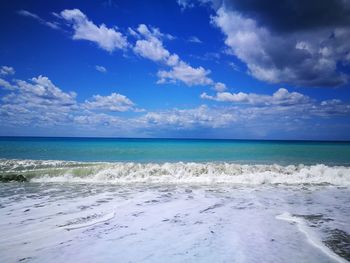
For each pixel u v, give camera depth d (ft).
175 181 51.31
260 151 145.38
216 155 116.37
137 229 24.11
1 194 39.19
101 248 19.85
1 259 17.97
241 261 17.62
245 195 39.29
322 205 33.30
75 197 37.35
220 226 25.00
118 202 34.42
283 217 27.99
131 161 90.89
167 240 21.47
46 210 30.30
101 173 53.62
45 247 20.02
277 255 18.56
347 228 24.34
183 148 176.14
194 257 18.26
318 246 20.08
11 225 24.97
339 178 52.39
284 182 50.52
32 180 50.96
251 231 23.62
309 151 145.38
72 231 23.49
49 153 114.52
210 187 45.85
